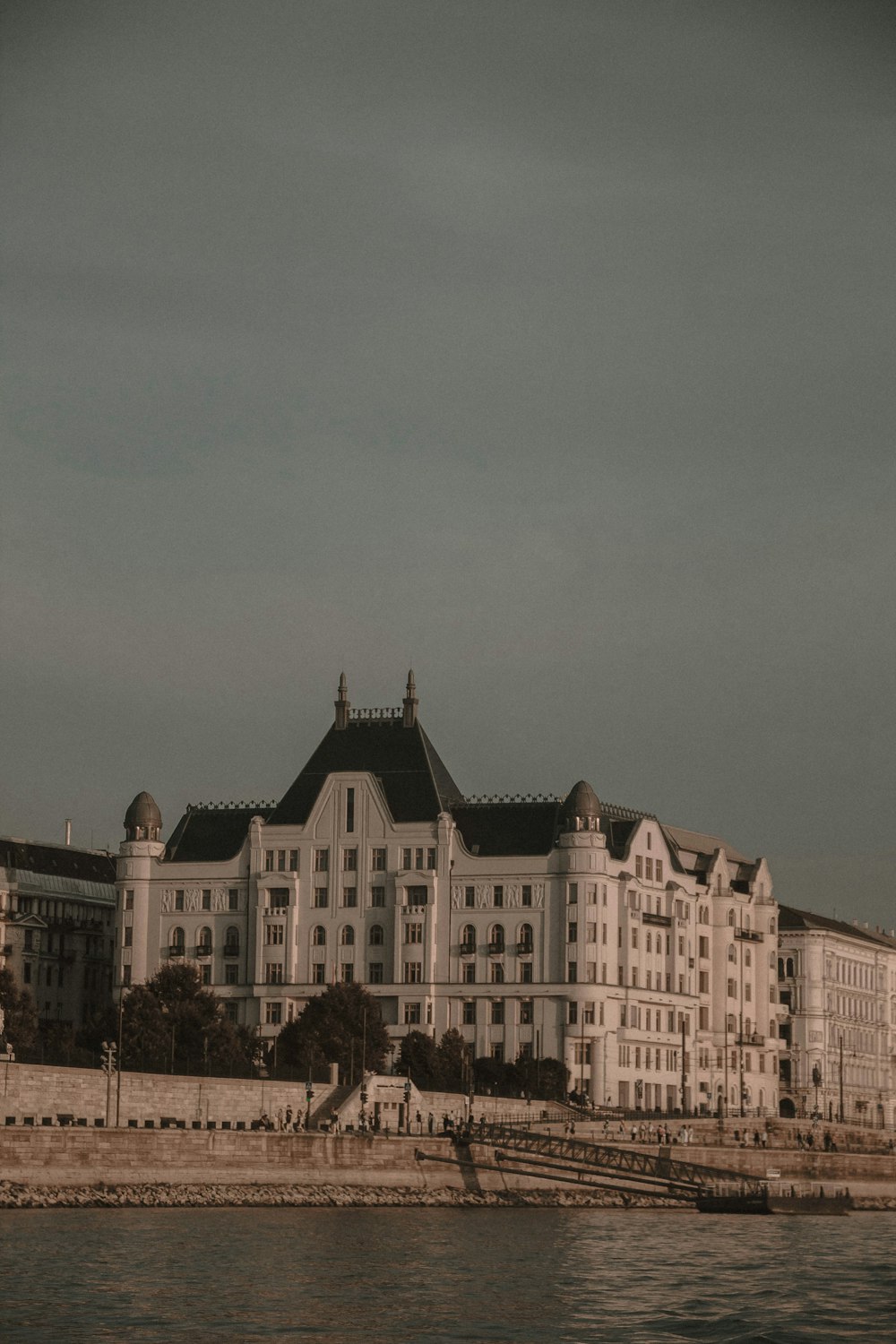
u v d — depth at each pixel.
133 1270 148.62
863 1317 140.12
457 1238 182.25
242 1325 130.25
